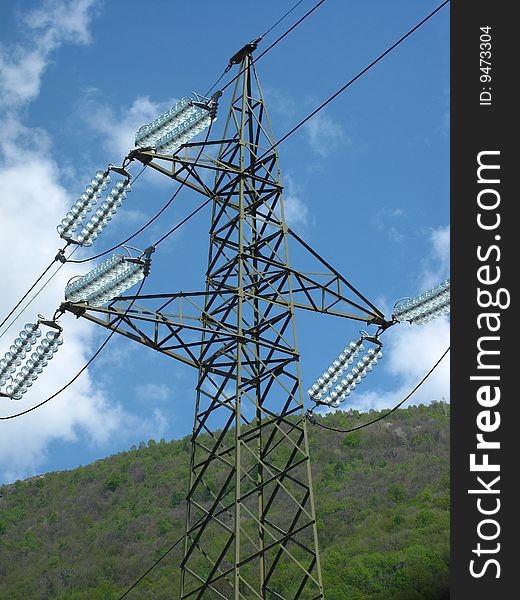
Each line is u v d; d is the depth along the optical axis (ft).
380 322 96.94
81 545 388.57
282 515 327.06
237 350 83.10
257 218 92.22
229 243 90.89
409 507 346.33
